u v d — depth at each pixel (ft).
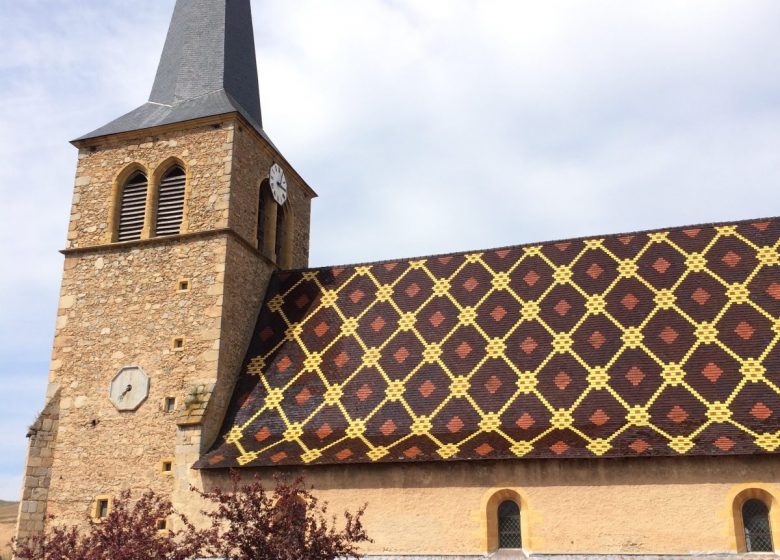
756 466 74.90
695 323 90.79
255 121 124.88
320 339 104.42
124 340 102.78
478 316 100.27
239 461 88.22
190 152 110.32
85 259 108.99
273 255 117.91
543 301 99.35
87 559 69.82
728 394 82.02
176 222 108.37
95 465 96.32
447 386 92.32
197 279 103.35
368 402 93.40
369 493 83.56
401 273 110.83
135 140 113.29
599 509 77.20
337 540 67.67
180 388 97.76
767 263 95.35
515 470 80.48
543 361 91.71
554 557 76.89
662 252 100.94
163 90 122.42
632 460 77.66
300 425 92.84
